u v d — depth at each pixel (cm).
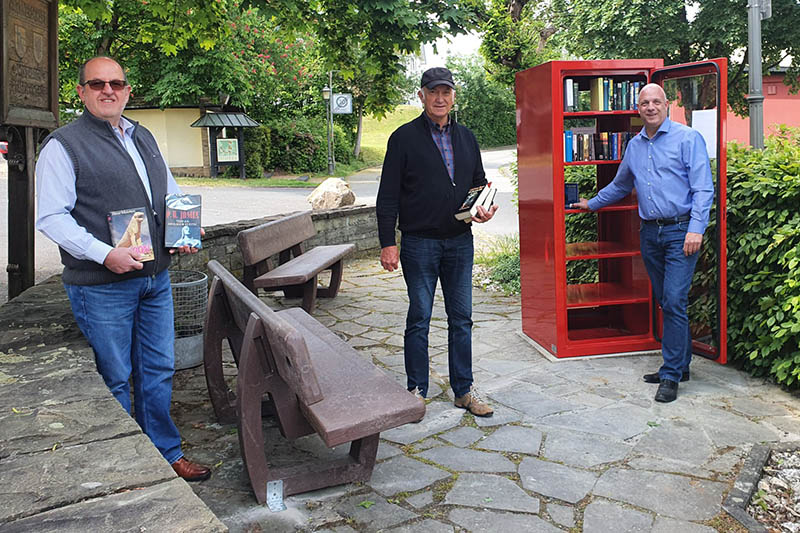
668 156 416
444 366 481
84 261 278
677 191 415
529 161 525
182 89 2333
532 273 532
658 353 505
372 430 269
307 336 375
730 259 466
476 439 358
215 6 643
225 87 2405
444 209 380
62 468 180
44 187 265
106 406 226
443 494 299
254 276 569
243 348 291
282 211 1487
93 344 288
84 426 209
